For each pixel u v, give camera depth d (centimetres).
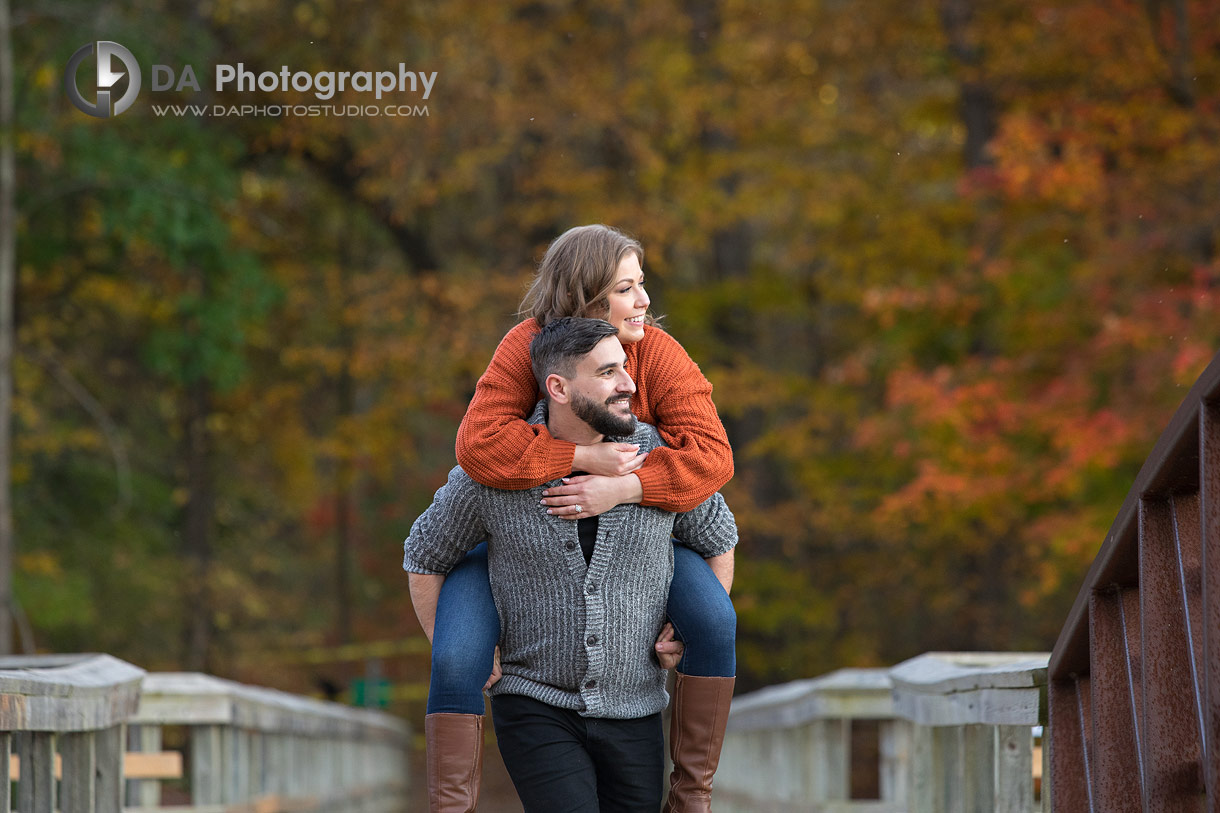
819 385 4100
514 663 789
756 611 4191
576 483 761
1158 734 636
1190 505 653
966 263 3562
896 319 3638
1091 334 3231
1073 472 2909
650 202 4078
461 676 761
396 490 6462
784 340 4997
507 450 751
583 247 791
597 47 4181
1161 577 649
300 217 4659
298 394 4862
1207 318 2781
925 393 3072
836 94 4312
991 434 3058
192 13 3859
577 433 775
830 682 1548
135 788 1448
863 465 4041
